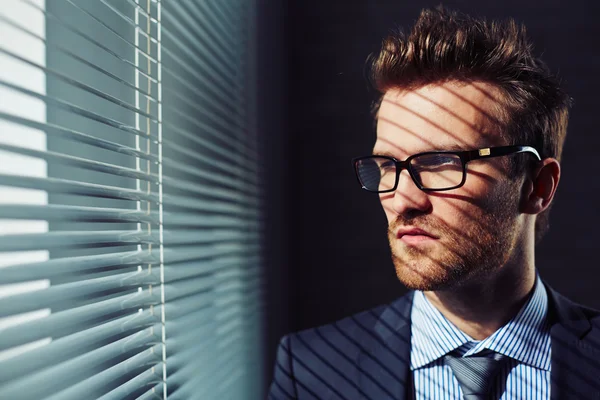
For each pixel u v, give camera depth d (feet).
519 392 3.58
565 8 7.54
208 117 4.76
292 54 7.82
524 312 3.68
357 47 7.74
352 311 7.66
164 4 3.90
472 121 3.34
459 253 3.27
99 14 3.34
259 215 6.40
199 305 4.30
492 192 3.32
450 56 3.35
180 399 3.78
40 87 2.85
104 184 3.30
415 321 3.96
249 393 5.81
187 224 4.11
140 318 3.22
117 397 2.80
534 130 3.60
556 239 7.55
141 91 3.21
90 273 2.61
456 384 3.69
